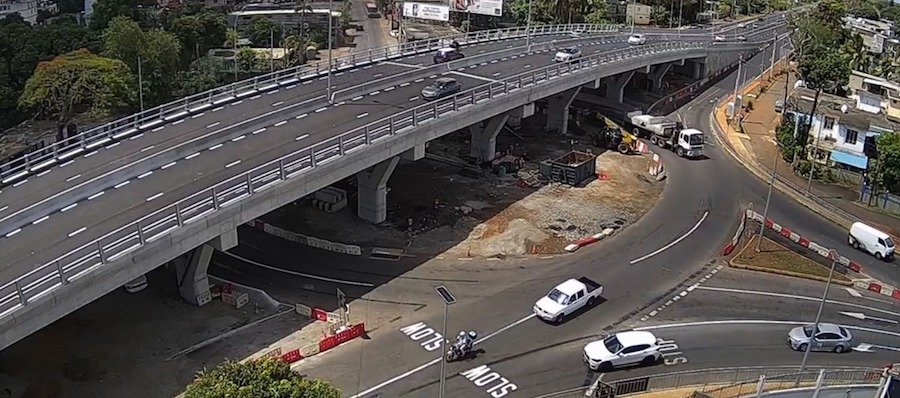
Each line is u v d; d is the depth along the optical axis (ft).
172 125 201.77
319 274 187.62
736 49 433.48
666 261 205.57
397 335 162.61
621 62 319.27
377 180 209.97
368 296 178.50
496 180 255.29
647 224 229.04
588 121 327.06
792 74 417.08
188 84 372.17
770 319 179.73
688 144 291.17
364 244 204.33
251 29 536.42
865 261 214.69
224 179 169.07
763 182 271.69
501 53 313.32
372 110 221.87
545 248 208.13
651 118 313.12
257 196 160.45
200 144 188.03
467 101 228.22
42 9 593.83
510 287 185.98
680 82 410.72
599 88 375.86
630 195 250.78
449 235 212.43
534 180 256.93
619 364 154.51
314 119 212.02
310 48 490.90
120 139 191.11
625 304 181.88
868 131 271.08
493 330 166.61
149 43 355.15
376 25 608.19
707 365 158.61
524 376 151.12
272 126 205.67
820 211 248.52
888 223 241.96
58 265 123.65
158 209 153.79
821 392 142.20
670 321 175.73
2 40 384.06
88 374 143.54
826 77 293.23
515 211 230.68
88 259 127.75
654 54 348.18
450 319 169.99
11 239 140.46
